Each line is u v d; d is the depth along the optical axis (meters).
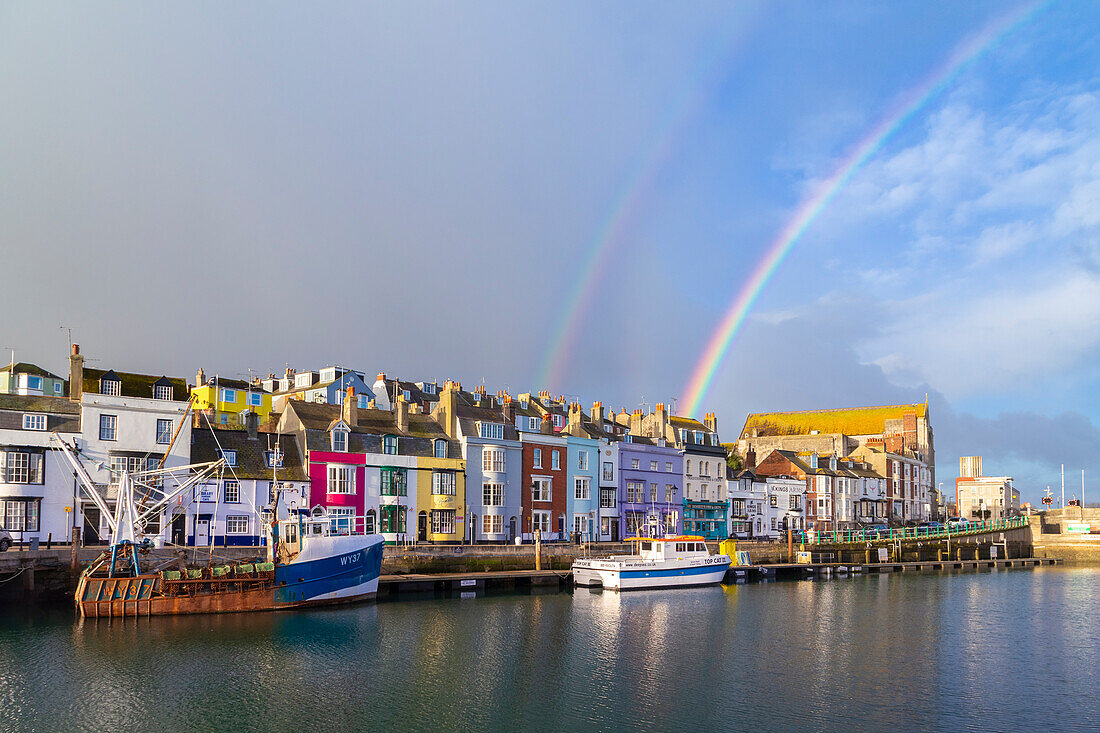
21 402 64.88
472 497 83.94
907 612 64.81
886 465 145.25
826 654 48.06
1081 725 35.66
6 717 34.25
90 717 34.47
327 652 45.09
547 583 72.94
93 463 63.44
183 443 67.25
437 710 36.38
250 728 33.78
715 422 121.75
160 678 39.66
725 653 47.59
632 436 103.75
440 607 59.22
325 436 75.44
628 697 38.62
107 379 73.56
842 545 102.88
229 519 68.62
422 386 119.56
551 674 42.22
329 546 56.78
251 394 97.50
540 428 94.31
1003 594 79.00
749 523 116.62
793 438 159.25
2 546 57.69
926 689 40.94
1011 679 43.12
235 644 46.03
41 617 50.66
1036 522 141.38
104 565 51.75
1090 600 74.75
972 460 191.75
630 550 86.19
